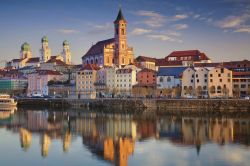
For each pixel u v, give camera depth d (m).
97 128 146.62
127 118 185.62
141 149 103.25
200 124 155.00
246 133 128.38
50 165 88.00
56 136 126.81
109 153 98.94
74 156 96.00
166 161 89.56
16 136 126.81
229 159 90.38
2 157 95.69
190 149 101.94
